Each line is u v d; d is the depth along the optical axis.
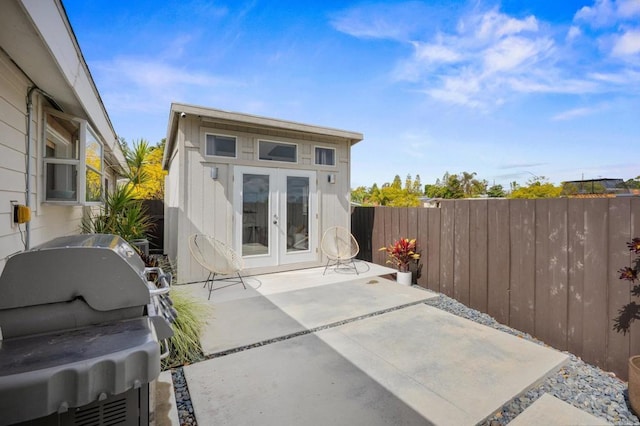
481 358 2.47
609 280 2.58
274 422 1.74
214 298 3.97
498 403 1.92
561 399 2.08
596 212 2.69
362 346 2.66
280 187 5.48
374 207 6.24
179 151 4.67
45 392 0.92
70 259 1.19
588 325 2.72
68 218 3.79
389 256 5.70
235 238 5.04
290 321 3.20
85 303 1.21
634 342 2.41
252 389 2.04
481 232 3.85
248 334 2.87
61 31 1.99
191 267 4.70
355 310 3.55
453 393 2.01
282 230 5.51
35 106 2.63
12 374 0.91
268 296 4.07
